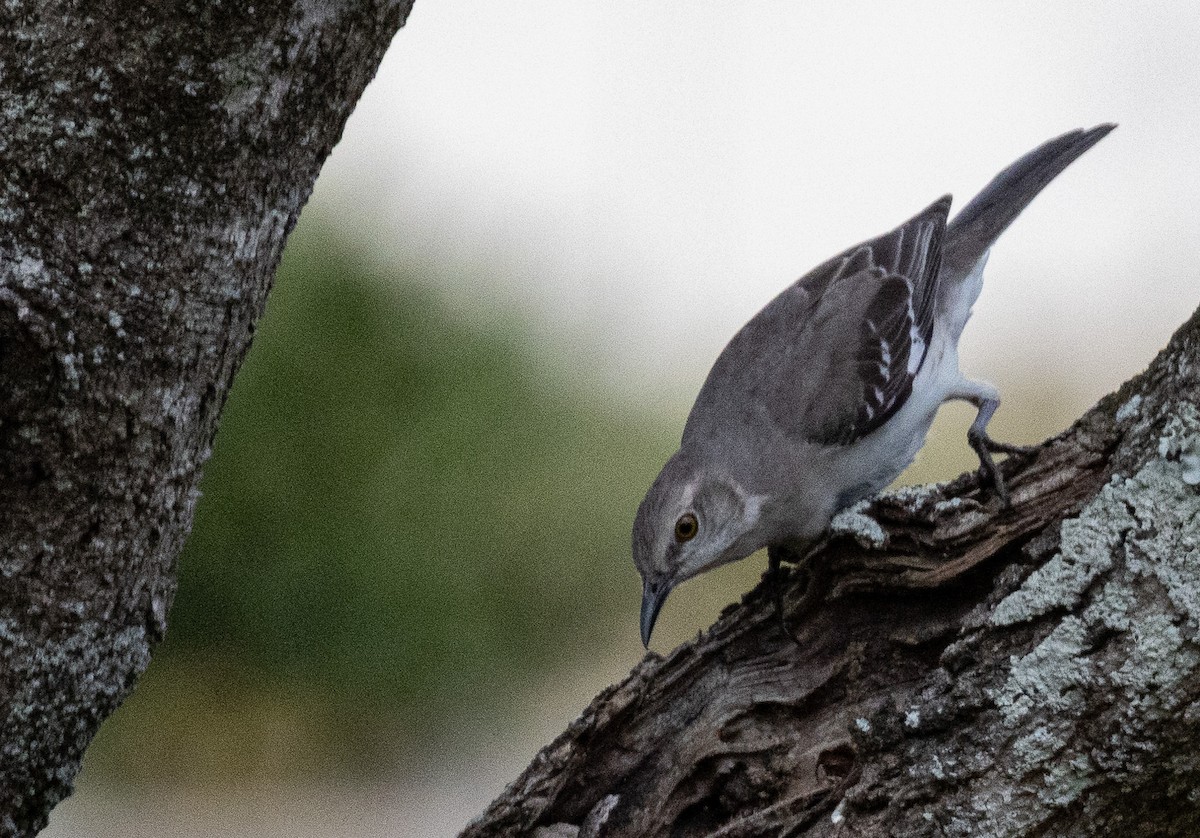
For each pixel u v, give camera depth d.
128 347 5.36
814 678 7.52
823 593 7.52
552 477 16.95
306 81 5.45
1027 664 5.83
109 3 5.09
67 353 5.24
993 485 7.03
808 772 7.43
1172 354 5.71
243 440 15.77
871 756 6.31
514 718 16.25
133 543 5.67
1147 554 5.55
